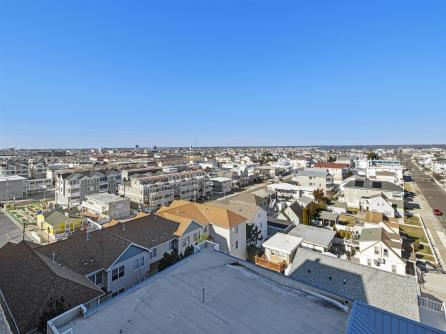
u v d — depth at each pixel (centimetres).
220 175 9419
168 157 18888
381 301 1875
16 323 1441
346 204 5978
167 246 2862
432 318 1770
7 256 2142
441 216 5481
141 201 6278
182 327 960
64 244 2322
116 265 2258
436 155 17650
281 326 964
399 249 3170
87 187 6938
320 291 1187
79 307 1042
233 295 1165
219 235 3322
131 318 1012
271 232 4272
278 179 10681
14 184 7388
